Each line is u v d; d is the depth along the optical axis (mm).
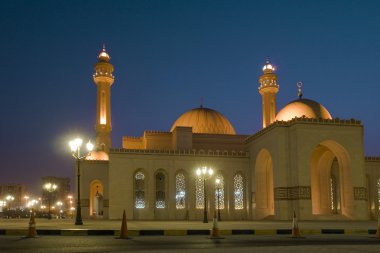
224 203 68688
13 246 20859
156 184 67062
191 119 80188
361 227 34719
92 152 78375
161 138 76625
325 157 65938
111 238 26062
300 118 57562
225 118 82812
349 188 58062
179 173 68062
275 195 59156
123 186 64938
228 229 31031
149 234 29234
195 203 67312
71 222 46125
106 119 81562
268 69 85000
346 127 58844
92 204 80438
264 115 83438
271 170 67625
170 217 66125
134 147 80812
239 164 69938
